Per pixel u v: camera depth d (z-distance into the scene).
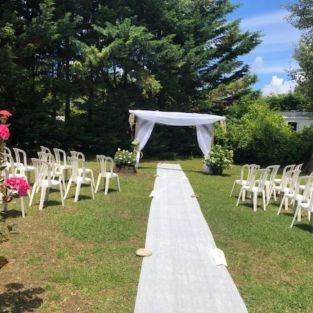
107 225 7.01
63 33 18.67
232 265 5.54
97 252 5.70
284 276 5.25
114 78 22.45
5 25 16.55
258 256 5.95
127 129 22.30
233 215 8.48
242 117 23.02
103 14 20.30
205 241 6.52
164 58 21.62
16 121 18.70
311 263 5.79
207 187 12.20
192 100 25.47
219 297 4.51
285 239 6.87
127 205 8.80
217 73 25.50
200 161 21.41
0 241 4.31
